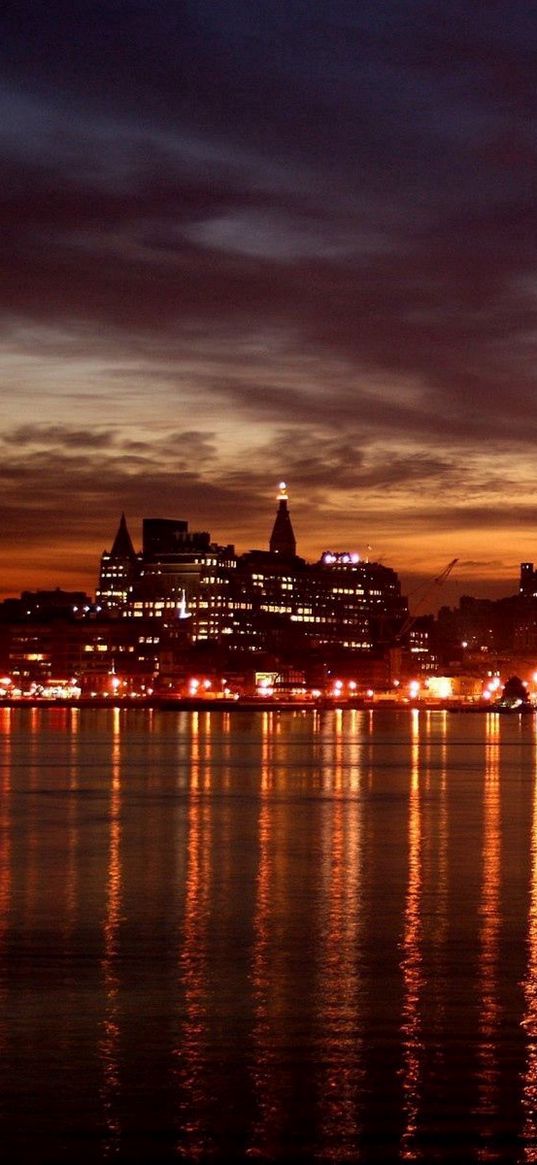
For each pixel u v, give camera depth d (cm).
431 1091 3619
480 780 15588
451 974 4919
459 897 6681
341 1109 3491
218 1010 4409
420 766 18488
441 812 11462
